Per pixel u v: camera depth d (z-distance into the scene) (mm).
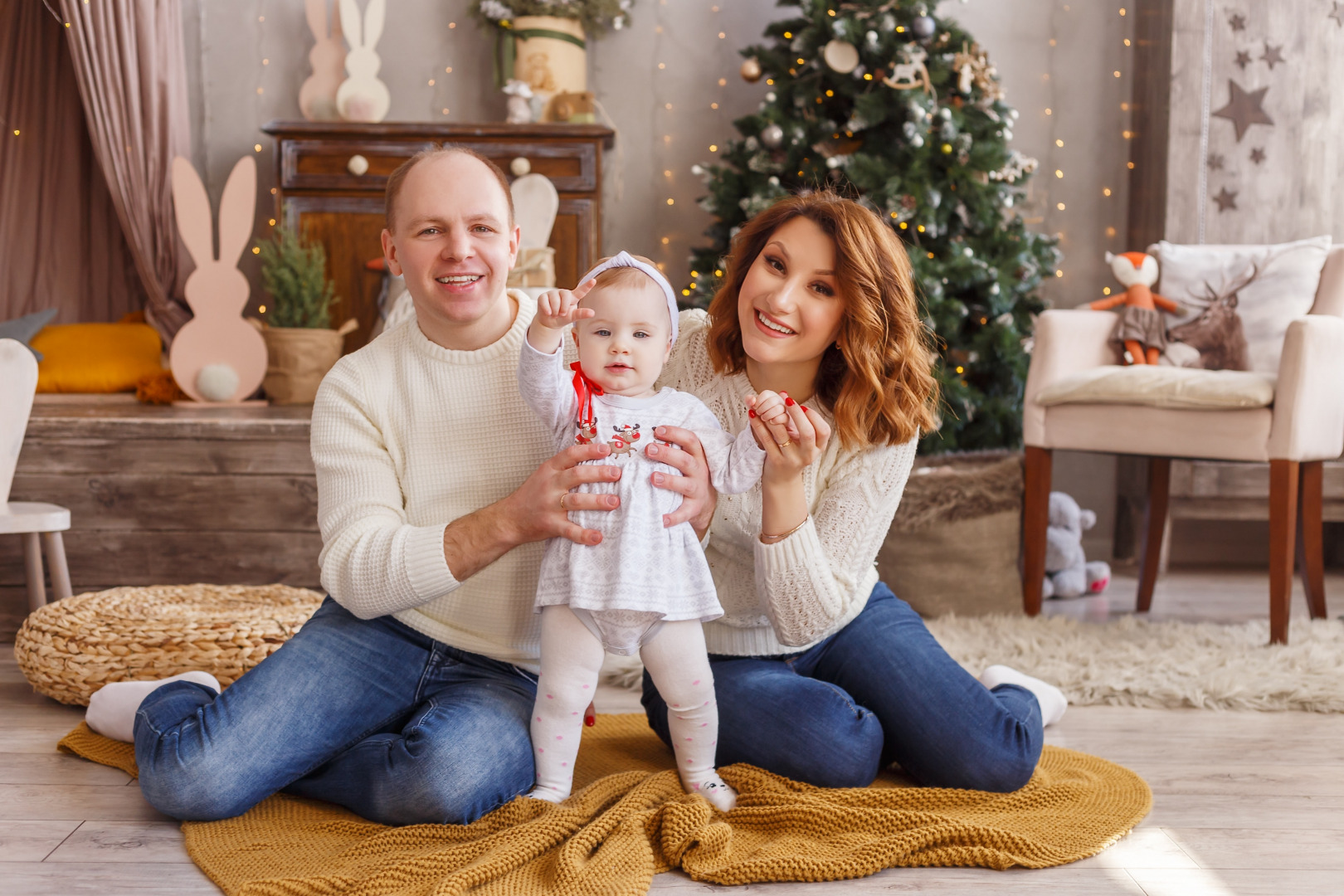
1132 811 1427
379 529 1362
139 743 1342
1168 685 2006
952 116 3254
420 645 1440
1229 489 3359
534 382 1288
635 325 1331
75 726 1787
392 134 3541
